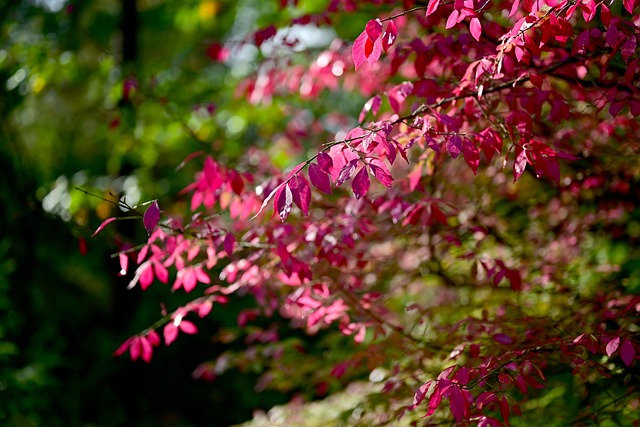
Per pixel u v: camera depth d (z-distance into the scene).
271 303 3.87
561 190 3.72
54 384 6.38
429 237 3.71
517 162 2.27
